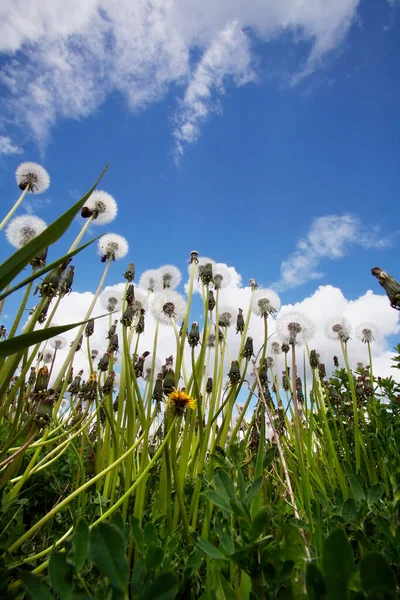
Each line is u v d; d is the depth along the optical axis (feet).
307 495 0.82
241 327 1.72
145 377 1.96
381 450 1.37
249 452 1.45
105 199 1.47
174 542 0.76
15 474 1.27
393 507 0.67
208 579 0.66
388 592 0.35
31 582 0.44
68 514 1.22
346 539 0.42
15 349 0.70
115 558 0.45
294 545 0.56
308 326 1.26
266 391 1.59
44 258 1.15
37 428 0.89
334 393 1.96
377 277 0.98
